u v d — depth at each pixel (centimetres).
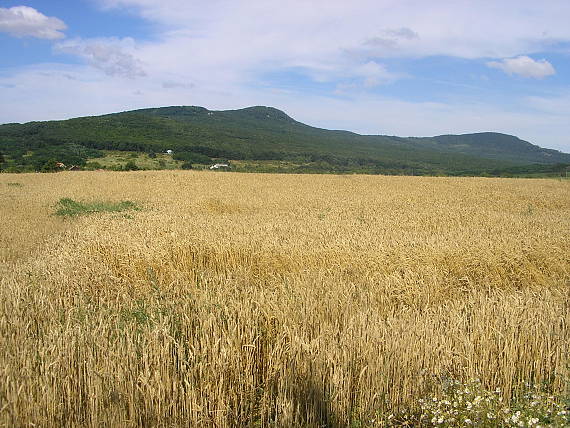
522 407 449
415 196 3166
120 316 612
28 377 443
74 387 452
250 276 956
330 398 471
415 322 605
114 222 1445
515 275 953
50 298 712
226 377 484
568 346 554
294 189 3797
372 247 1060
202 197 2923
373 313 634
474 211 2092
